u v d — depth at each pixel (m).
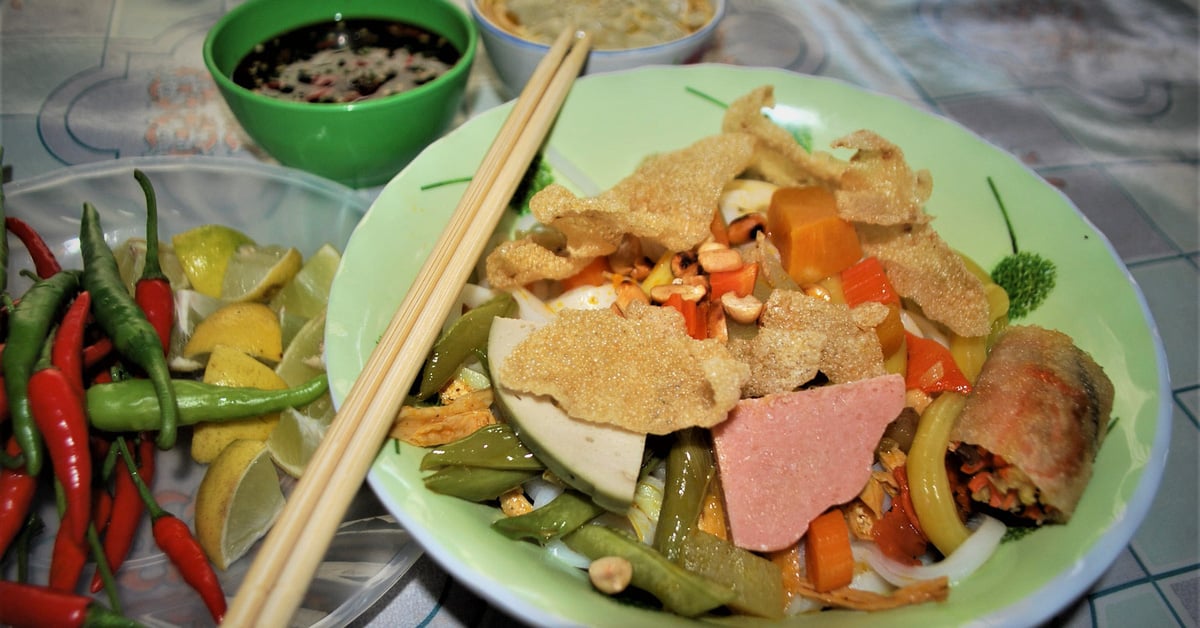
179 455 0.28
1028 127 0.42
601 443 0.24
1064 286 0.29
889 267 0.30
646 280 0.30
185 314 0.30
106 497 0.26
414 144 0.35
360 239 0.27
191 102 0.40
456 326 0.27
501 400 0.25
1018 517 0.24
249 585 0.20
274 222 0.34
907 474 0.26
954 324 0.29
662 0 0.41
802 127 0.34
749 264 0.29
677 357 0.25
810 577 0.25
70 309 0.27
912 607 0.22
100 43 0.42
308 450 0.26
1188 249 0.37
